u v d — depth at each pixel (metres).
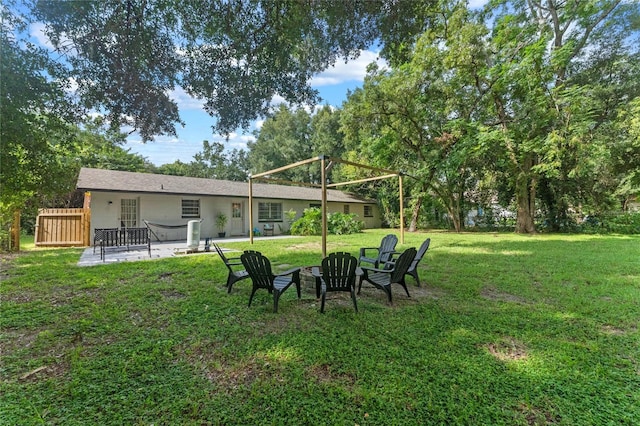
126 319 3.52
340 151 27.55
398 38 4.68
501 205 18.36
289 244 11.18
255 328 3.26
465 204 18.89
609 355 2.64
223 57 4.57
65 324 3.36
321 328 3.23
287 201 17.88
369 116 15.36
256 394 2.09
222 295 4.47
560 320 3.46
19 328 3.26
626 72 13.41
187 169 33.97
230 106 5.04
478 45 12.71
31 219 14.10
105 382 2.25
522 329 3.20
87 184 11.10
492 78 13.03
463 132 14.78
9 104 4.34
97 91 4.47
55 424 1.82
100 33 3.86
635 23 12.25
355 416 1.87
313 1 4.07
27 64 4.07
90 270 6.12
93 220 11.40
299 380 2.27
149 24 4.04
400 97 14.46
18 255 8.30
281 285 4.07
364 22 4.39
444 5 12.80
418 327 3.24
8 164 5.78
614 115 13.51
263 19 4.30
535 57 11.68
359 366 2.44
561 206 15.96
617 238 12.11
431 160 15.62
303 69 5.12
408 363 2.49
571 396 2.06
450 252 8.58
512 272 5.94
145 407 1.97
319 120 28.12
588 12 12.18
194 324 3.37
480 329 3.19
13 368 2.45
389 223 22.05
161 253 8.93
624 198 16.91
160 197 13.14
